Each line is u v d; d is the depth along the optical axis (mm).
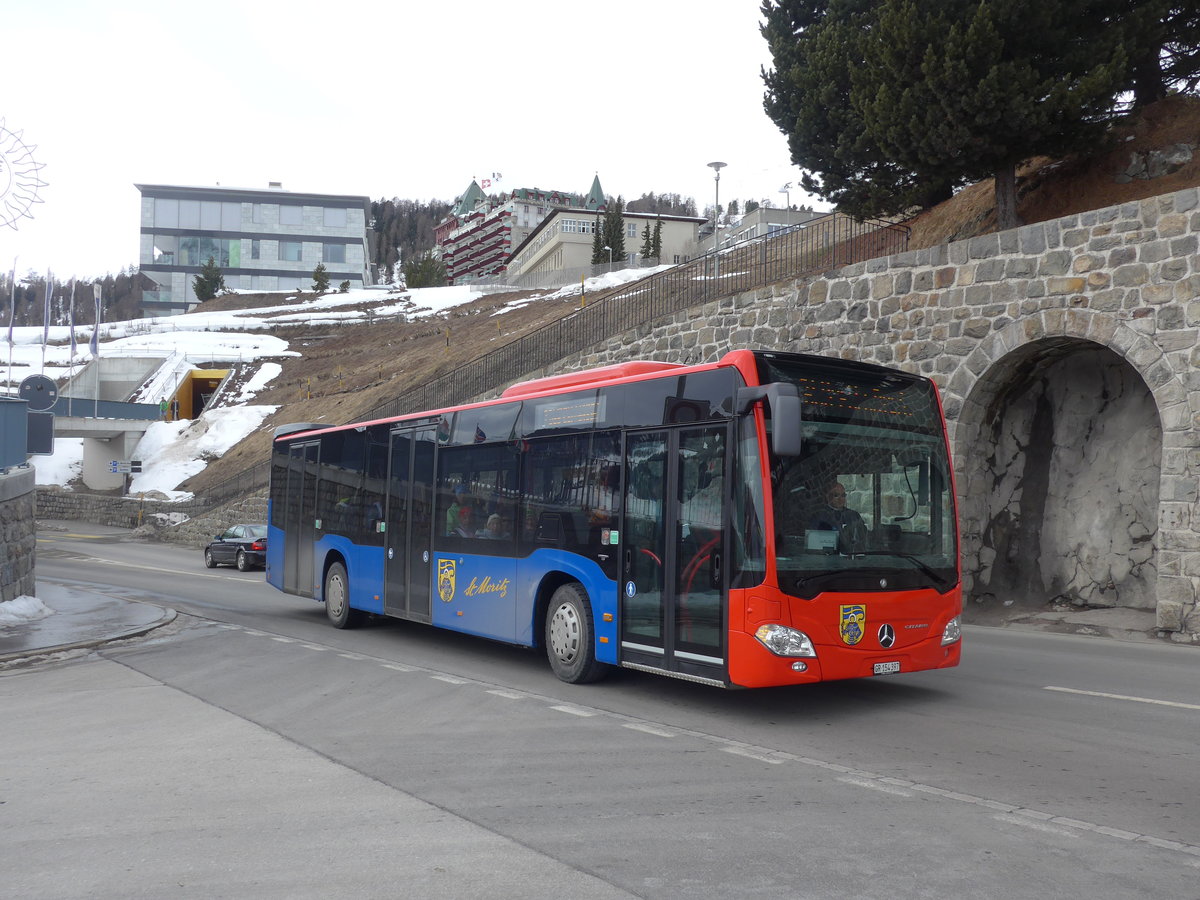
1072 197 17906
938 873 4445
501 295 90250
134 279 192875
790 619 7422
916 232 21844
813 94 19500
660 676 10039
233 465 51750
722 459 7883
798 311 19062
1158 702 8547
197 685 9883
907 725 7695
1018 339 15070
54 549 36531
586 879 4410
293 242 145375
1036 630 14148
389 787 6008
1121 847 4801
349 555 14016
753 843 4875
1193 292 12969
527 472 10281
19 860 4816
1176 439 13000
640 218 125625
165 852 4879
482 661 11273
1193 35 17719
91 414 59844
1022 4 15484
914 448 8438
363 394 53781
